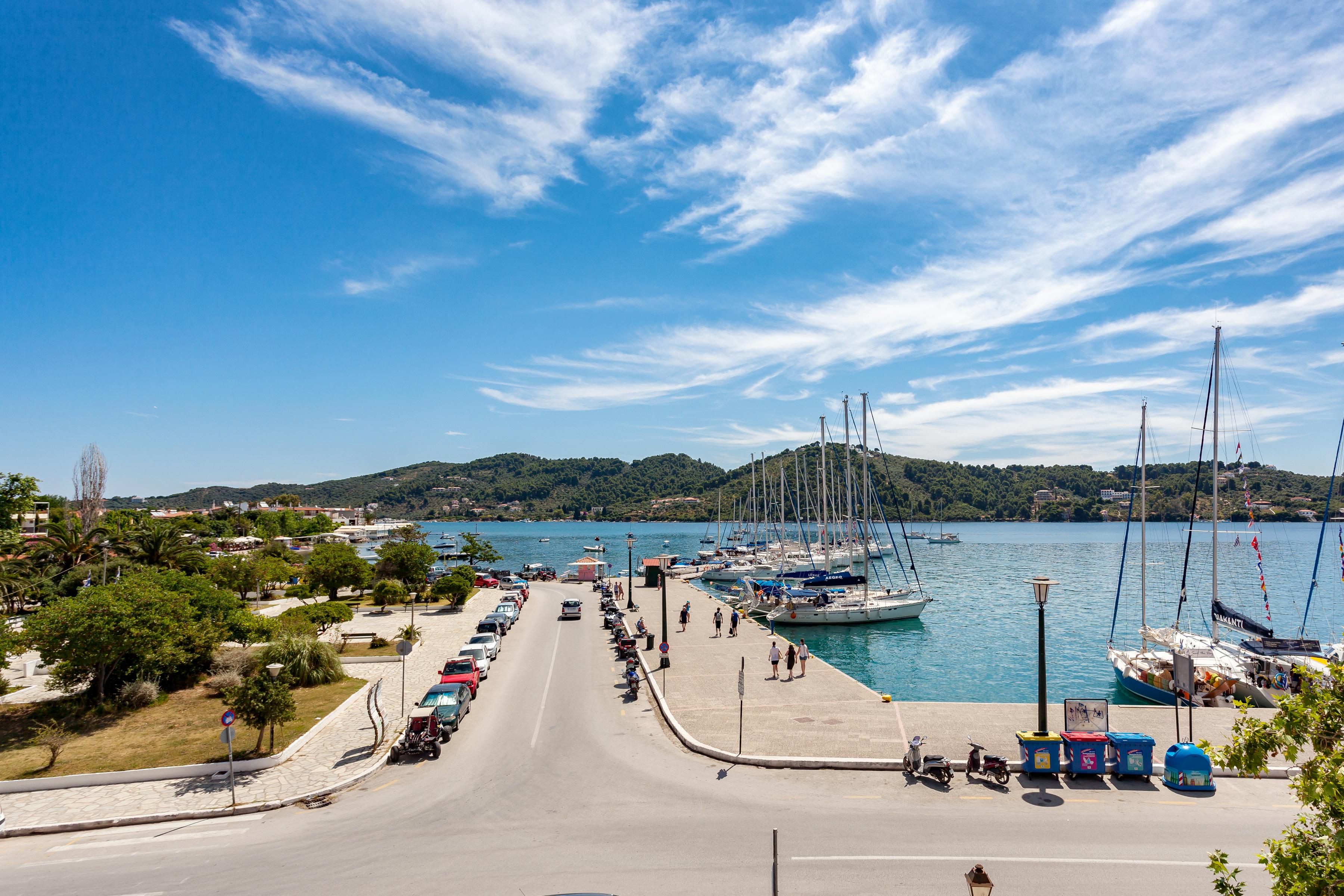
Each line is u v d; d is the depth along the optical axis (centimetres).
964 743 2245
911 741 2047
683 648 4138
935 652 5088
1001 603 7612
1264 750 962
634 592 7425
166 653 3031
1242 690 3194
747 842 1633
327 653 3434
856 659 4844
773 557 10150
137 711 2884
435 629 4994
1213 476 4106
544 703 2947
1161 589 8794
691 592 7375
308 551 11381
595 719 2688
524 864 1553
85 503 8669
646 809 1838
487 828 1755
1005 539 19612
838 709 2691
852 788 1950
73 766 2241
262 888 1478
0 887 1506
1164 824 1702
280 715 2300
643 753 2288
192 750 2391
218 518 14362
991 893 1389
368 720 2764
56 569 5659
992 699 3788
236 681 3216
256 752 2322
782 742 2300
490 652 3862
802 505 15388
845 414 7131
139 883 1515
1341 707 902
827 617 5991
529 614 5838
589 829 1725
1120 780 1975
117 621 2894
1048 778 1994
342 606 4359
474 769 2184
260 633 3803
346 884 1482
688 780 2042
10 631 2970
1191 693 1962
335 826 1802
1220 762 997
